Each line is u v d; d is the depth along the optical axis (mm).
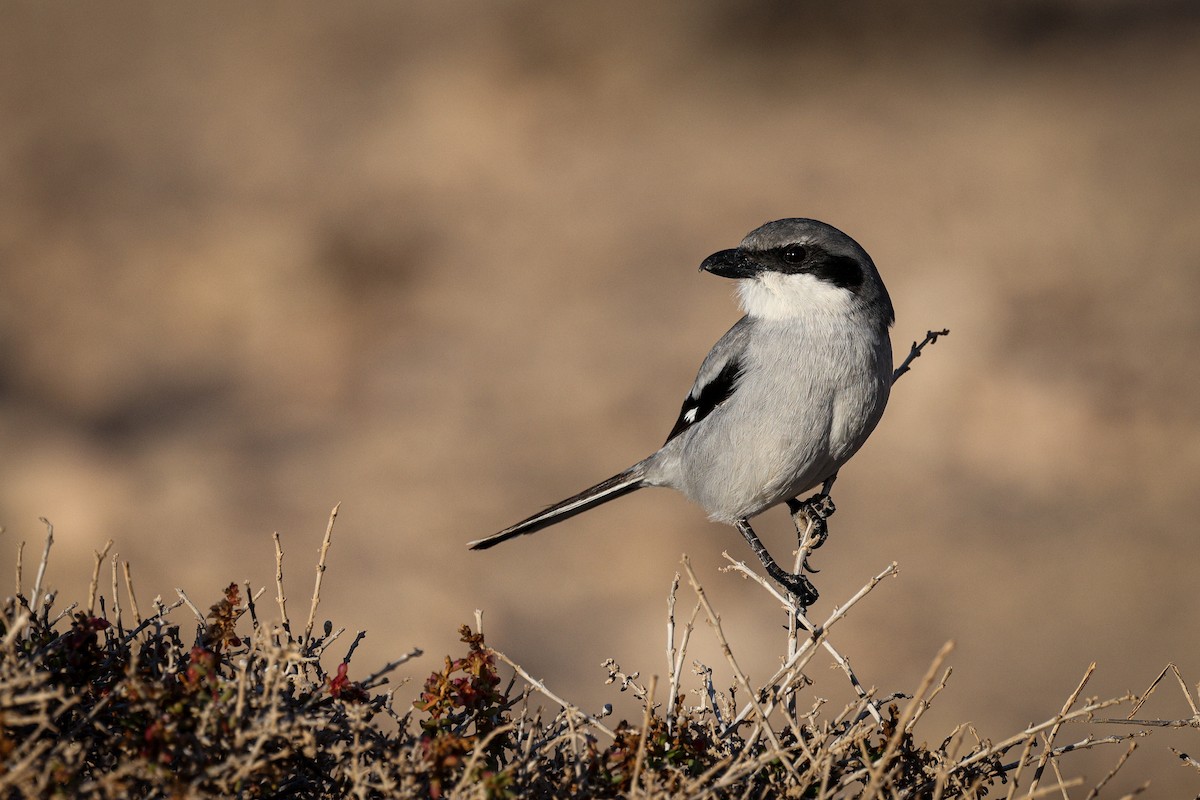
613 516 13266
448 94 24250
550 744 4457
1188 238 18562
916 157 22031
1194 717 4910
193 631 9547
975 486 13805
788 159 22109
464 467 14398
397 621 11266
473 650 4605
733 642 10977
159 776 3932
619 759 4492
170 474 13898
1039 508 13297
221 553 12273
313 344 17516
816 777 4543
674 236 19891
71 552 11906
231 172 22594
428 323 17859
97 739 4277
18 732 4113
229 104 25250
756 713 4504
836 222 20078
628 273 18812
